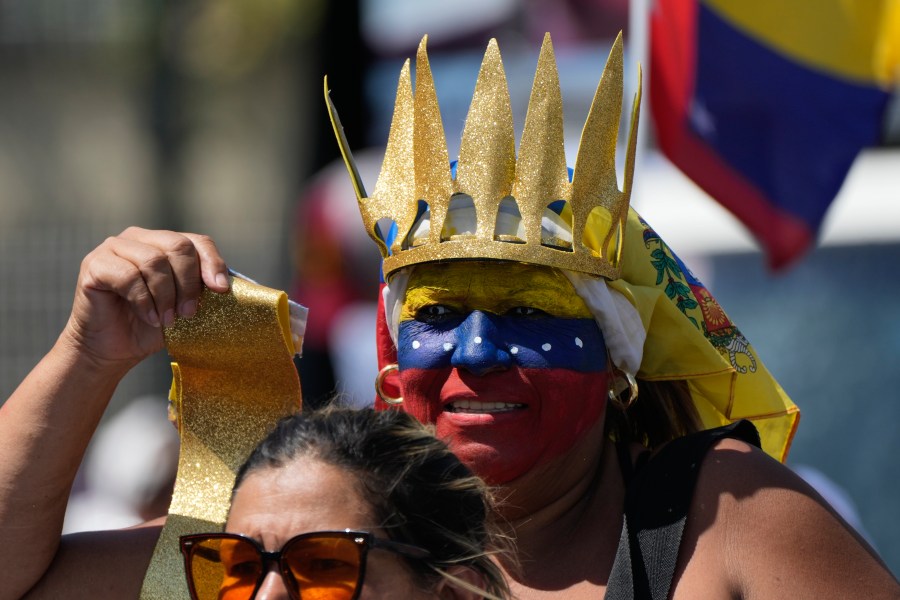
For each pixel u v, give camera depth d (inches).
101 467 644.1
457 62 950.4
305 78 1111.6
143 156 1620.3
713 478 303.6
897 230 663.8
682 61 537.3
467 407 318.3
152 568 314.5
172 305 309.3
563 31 902.4
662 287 341.4
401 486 265.7
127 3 1585.9
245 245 1451.8
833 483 646.5
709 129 542.0
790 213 547.5
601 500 325.4
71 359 310.7
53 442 310.7
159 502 597.0
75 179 1596.9
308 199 930.1
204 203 1596.9
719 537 296.8
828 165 546.3
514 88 876.6
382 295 351.9
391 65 1025.5
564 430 317.4
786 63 540.4
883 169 680.4
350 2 998.4
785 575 292.7
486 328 313.4
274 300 309.1
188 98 1622.8
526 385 314.0
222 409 322.0
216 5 1545.3
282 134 1582.2
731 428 315.3
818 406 653.3
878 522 641.0
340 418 274.1
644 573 297.6
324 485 262.8
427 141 323.0
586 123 323.0
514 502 320.5
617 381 336.8
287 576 257.6
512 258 313.0
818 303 661.9
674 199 695.1
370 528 261.7
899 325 656.4
